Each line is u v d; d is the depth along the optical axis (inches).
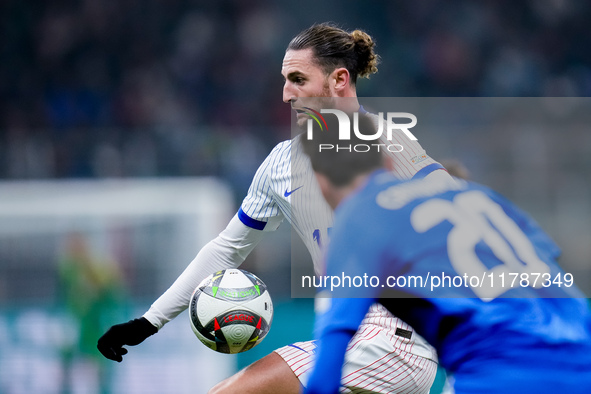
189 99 1817.2
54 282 934.4
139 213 973.8
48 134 1127.0
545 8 1910.7
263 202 447.5
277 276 1074.1
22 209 950.4
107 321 919.0
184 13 1908.2
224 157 1182.9
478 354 298.8
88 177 1117.1
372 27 1913.1
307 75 420.8
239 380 408.5
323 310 301.1
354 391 415.5
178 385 877.8
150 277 965.2
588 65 1895.9
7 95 1802.4
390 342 415.5
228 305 415.5
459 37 1894.7
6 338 894.4
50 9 1878.7
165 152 1144.8
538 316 301.7
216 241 457.7
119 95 1806.1
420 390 423.8
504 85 1843.0
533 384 290.5
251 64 1861.5
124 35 1877.5
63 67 1836.9
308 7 1926.7
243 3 1918.1
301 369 404.5
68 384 885.8
